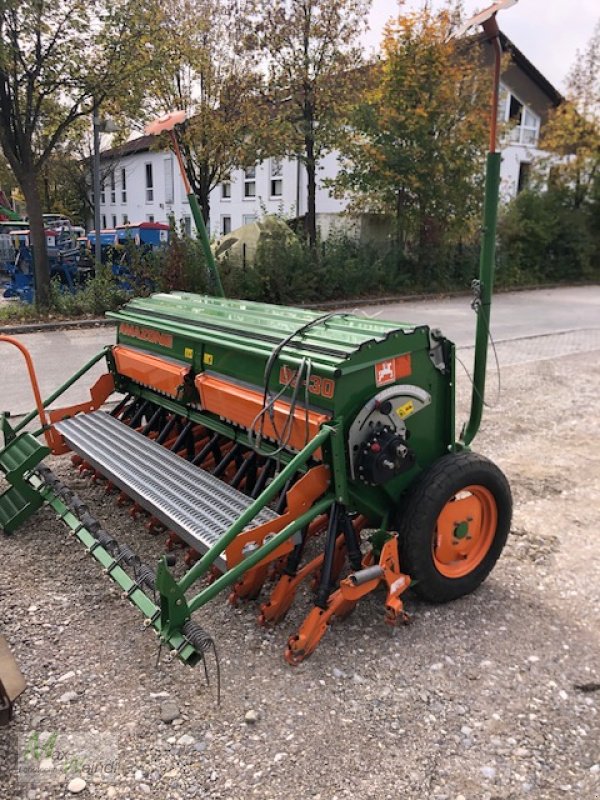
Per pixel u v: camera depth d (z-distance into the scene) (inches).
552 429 254.2
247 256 598.5
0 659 104.9
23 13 410.6
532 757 97.4
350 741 99.6
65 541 158.4
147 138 1080.2
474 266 752.3
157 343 173.6
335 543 122.3
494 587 143.5
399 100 632.4
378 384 121.4
